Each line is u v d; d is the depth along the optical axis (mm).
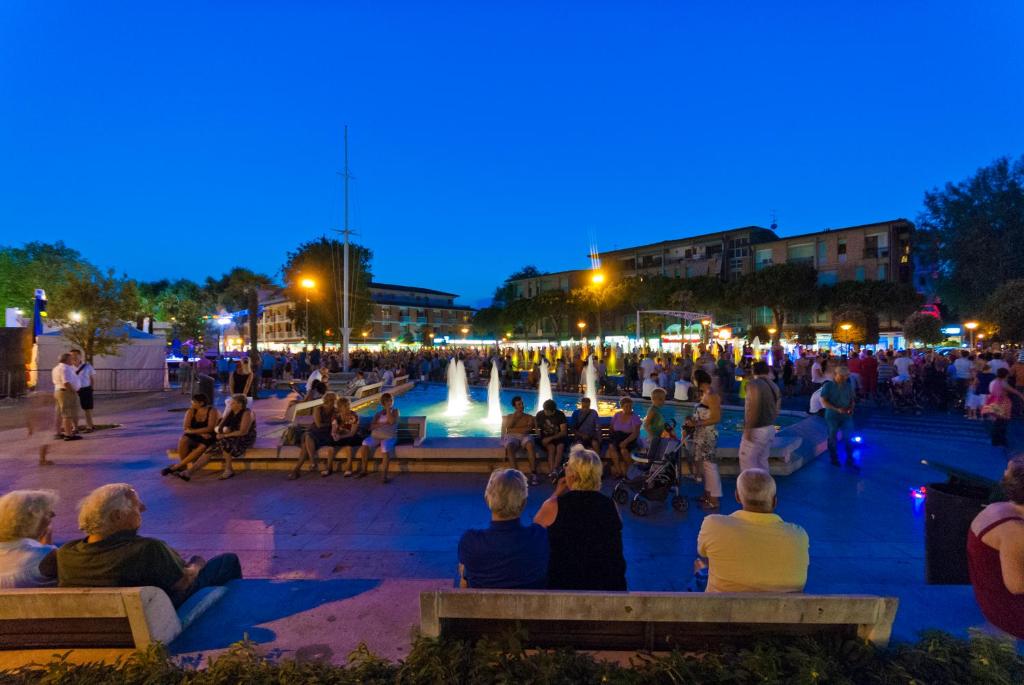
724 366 18141
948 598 3547
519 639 2490
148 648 2666
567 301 53062
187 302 49531
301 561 5246
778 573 2906
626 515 6496
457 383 22828
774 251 52094
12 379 20984
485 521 6402
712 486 6715
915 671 2443
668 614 2465
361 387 20312
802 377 20469
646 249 62625
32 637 2783
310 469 8641
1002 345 22078
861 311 31875
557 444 8000
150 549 3115
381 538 5859
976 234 28828
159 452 10258
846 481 7949
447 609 2508
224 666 2586
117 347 20469
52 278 24062
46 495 3436
